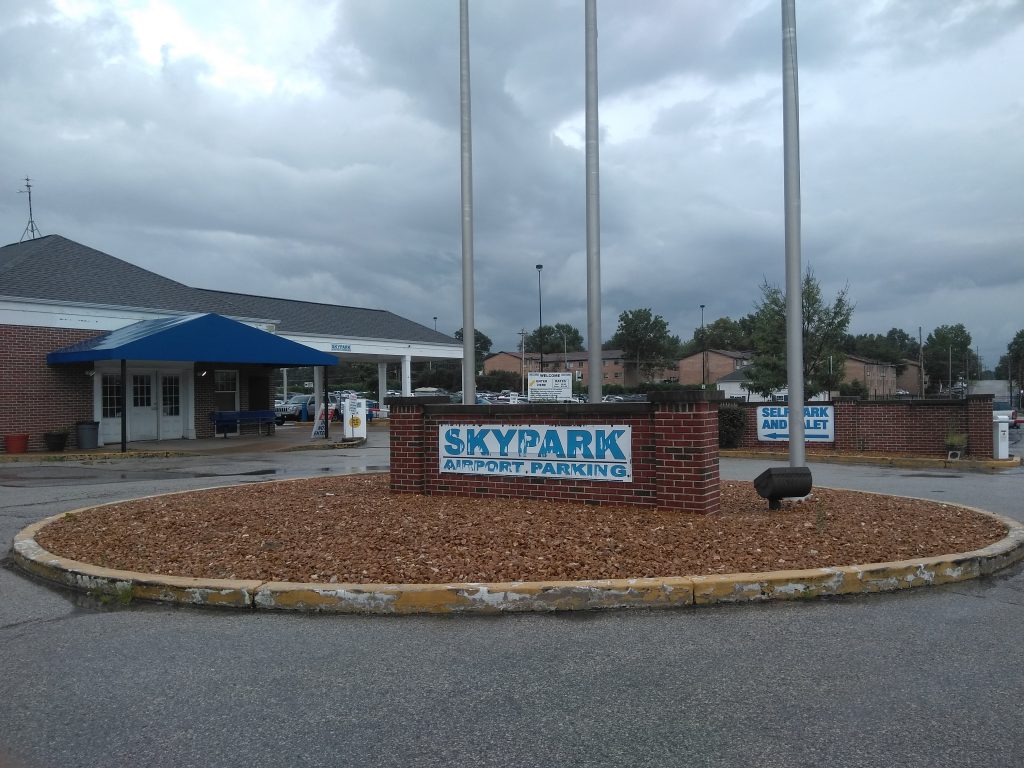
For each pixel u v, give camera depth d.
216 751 3.63
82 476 15.36
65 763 3.53
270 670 4.63
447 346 38.72
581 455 9.00
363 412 25.53
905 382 113.69
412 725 3.88
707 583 5.88
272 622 5.57
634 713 3.99
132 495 12.26
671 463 8.43
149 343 19.86
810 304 34.34
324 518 8.41
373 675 4.54
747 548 6.89
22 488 13.22
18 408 20.70
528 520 8.02
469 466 9.72
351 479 12.50
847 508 9.09
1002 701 4.11
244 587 5.93
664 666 4.64
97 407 22.42
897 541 7.26
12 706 4.14
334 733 3.80
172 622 5.59
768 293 37.00
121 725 3.90
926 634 5.19
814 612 5.68
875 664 4.64
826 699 4.14
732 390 81.25
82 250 25.55
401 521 8.12
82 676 4.56
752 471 16.42
